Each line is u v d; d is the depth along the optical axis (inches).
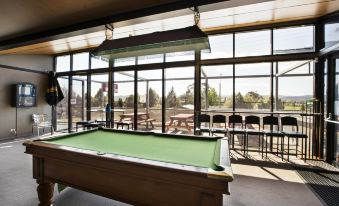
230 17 165.6
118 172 68.8
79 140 104.6
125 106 272.1
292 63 194.2
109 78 258.8
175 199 61.5
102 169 71.7
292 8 148.4
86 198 102.3
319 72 171.9
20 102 257.3
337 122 135.3
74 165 79.7
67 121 305.1
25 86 263.9
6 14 129.9
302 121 181.0
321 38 170.2
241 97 210.1
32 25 148.8
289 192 110.0
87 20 142.3
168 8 120.0
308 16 165.9
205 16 159.8
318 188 114.9
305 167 149.0
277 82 197.6
